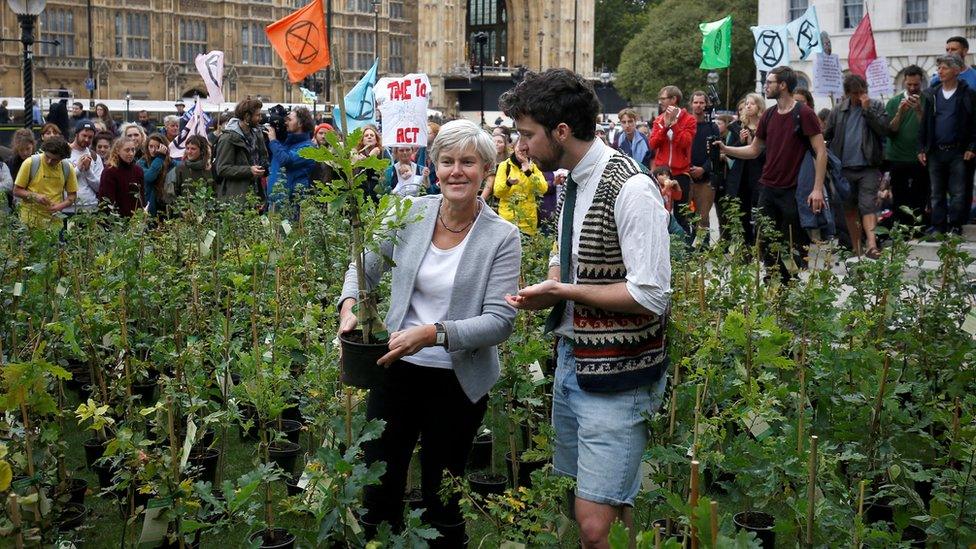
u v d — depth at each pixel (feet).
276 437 17.20
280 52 28.35
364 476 13.24
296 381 19.02
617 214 13.61
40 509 15.92
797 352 21.24
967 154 46.80
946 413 18.53
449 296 15.83
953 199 47.39
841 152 48.44
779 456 14.49
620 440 13.99
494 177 37.86
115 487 15.92
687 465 15.10
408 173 40.65
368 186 40.96
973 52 120.57
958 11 120.78
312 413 18.70
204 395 19.03
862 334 22.34
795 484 15.51
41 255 26.66
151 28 235.40
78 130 62.08
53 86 221.66
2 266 24.94
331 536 13.93
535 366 19.98
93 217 32.86
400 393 16.06
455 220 16.14
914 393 19.36
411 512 13.62
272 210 36.19
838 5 126.72
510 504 14.66
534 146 14.08
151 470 15.26
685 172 47.65
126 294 25.46
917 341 22.48
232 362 21.70
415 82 39.42
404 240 16.17
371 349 15.11
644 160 59.62
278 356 19.42
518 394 18.98
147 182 49.65
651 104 257.34
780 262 36.45
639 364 13.93
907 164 50.08
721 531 11.19
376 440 16.20
